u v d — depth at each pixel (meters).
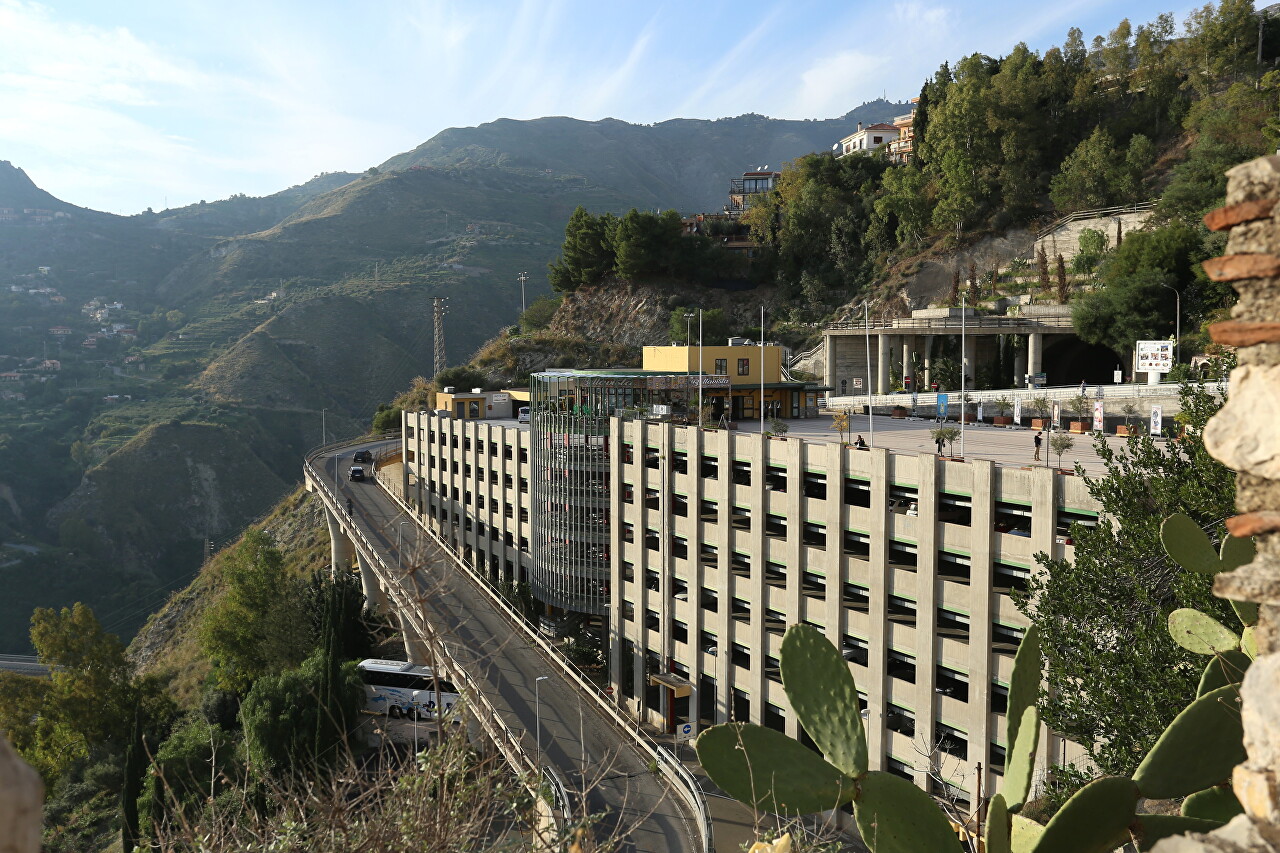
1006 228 138.62
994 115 146.50
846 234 155.12
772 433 62.09
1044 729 37.09
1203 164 113.38
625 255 158.75
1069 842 7.29
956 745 44.03
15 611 167.12
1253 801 4.55
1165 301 96.50
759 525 54.19
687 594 60.66
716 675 57.75
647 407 69.94
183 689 94.94
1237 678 9.54
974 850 10.69
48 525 192.88
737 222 176.25
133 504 196.38
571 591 73.56
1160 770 7.37
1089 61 157.88
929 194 150.50
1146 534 25.39
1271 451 4.77
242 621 75.06
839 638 49.41
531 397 79.38
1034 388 83.94
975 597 41.75
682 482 60.75
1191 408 25.95
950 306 116.38
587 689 54.84
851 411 87.50
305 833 11.16
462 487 102.50
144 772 47.09
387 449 138.25
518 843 11.59
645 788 43.81
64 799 62.38
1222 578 4.99
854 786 8.48
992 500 41.00
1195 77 144.88
